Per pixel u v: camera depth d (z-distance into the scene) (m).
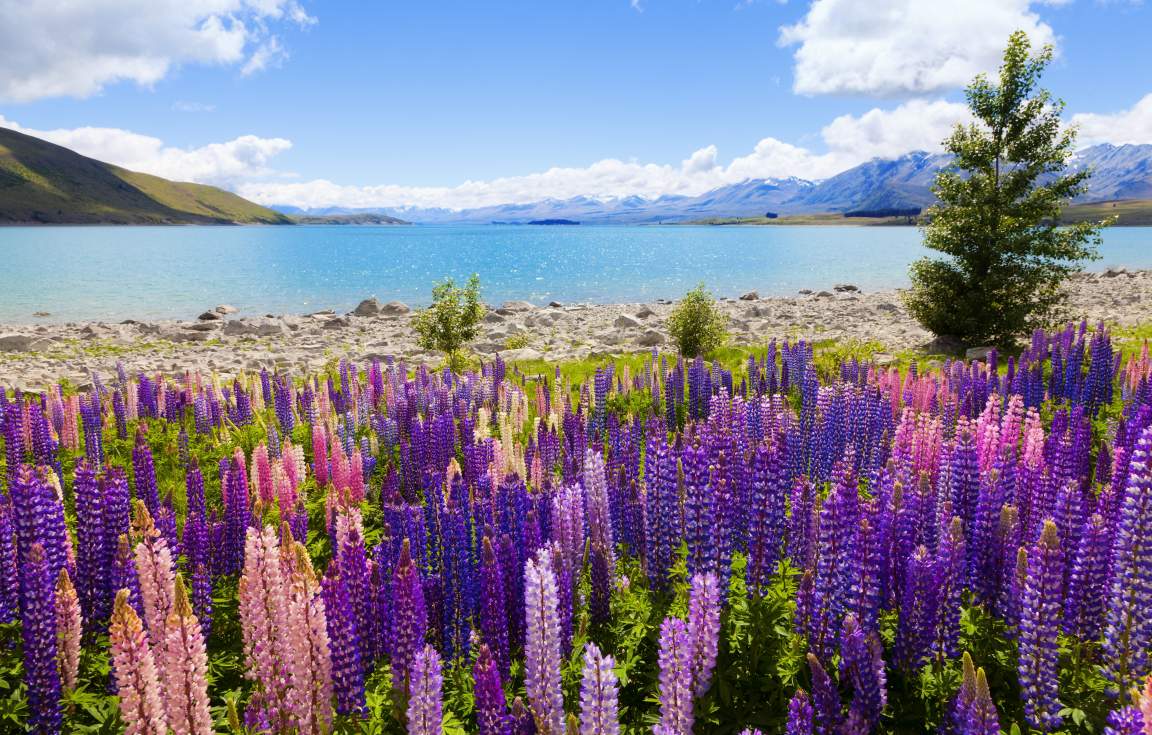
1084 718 5.78
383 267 107.50
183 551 8.42
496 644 6.52
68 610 6.04
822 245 191.00
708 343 25.70
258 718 5.31
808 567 6.79
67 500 11.72
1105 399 15.94
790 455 11.23
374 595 6.66
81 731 6.01
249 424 16.62
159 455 14.65
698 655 5.52
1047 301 26.00
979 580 7.24
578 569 7.64
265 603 5.50
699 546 7.12
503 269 103.38
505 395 16.94
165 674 5.55
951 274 26.61
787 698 6.21
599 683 4.88
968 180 26.50
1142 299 41.72
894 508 7.12
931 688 6.34
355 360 29.16
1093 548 6.28
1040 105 25.03
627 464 11.24
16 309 54.72
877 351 26.30
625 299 64.44
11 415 12.81
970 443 8.53
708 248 176.75
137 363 28.98
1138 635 5.82
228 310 51.22
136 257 126.38
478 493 8.66
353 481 11.08
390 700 6.02
